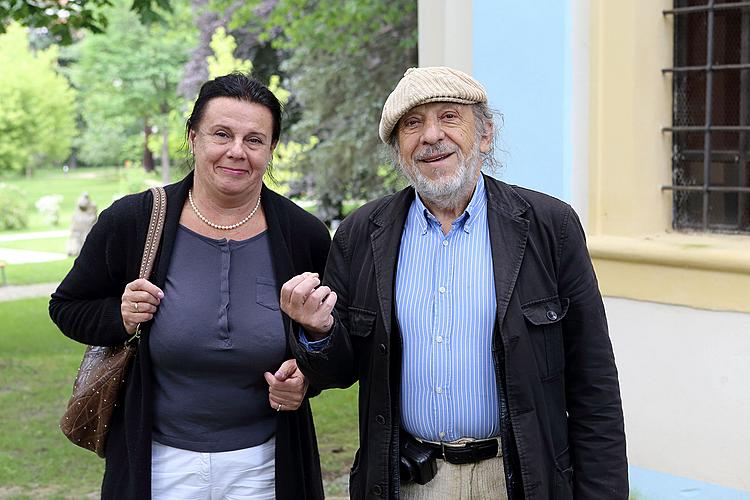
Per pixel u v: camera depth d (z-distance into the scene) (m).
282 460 2.71
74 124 42.91
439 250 2.37
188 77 26.48
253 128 2.63
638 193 3.94
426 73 2.33
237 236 2.75
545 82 3.97
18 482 5.35
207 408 2.68
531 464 2.25
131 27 37.62
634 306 3.86
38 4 8.38
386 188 15.86
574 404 2.40
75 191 40.03
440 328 2.32
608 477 2.34
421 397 2.34
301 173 17.95
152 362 2.69
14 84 37.34
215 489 2.72
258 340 2.66
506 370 2.25
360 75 15.91
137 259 2.71
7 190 26.50
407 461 2.37
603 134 3.99
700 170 4.02
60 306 2.82
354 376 2.49
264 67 24.19
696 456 3.73
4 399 7.43
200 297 2.67
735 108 3.88
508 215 2.36
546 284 2.32
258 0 14.40
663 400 3.80
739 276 3.55
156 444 2.71
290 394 2.64
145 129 43.38
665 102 4.02
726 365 3.62
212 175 2.65
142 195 2.77
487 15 4.12
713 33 3.89
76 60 44.22
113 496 2.71
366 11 12.21
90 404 2.74
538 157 4.03
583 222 4.05
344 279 2.50
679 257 3.66
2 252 20.17
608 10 3.92
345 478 5.32
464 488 2.35
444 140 2.31
